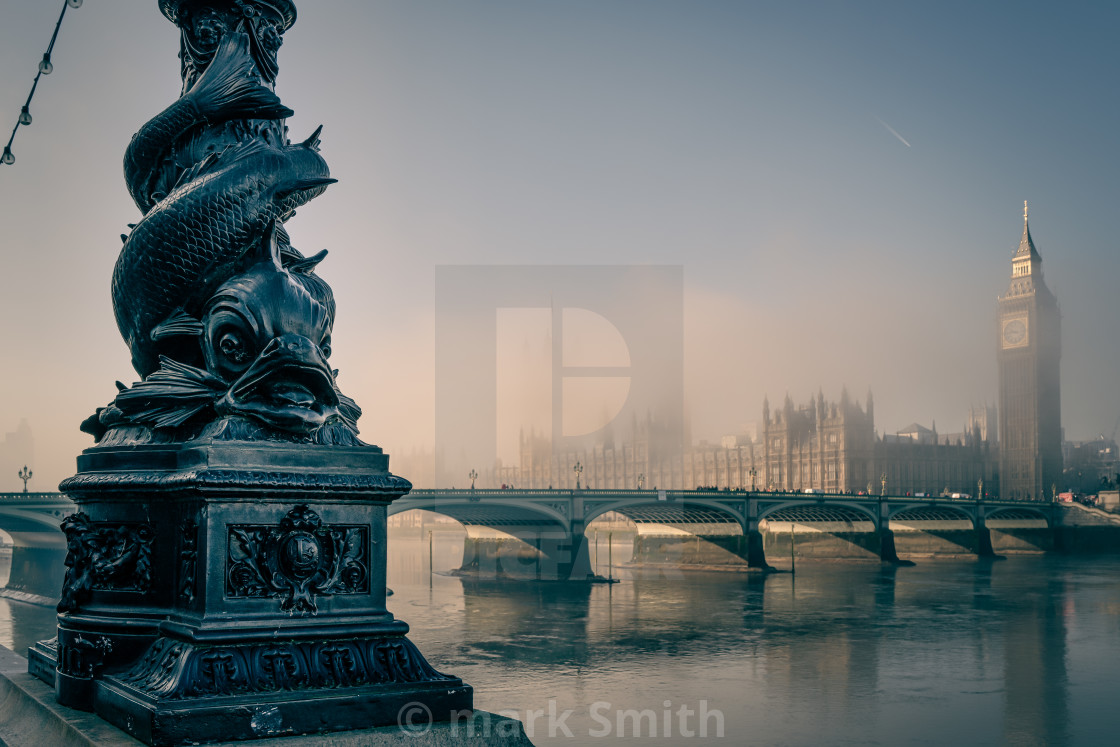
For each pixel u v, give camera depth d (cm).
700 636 3888
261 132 404
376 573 339
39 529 4306
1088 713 2580
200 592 310
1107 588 6300
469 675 2591
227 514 315
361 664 321
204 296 369
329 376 354
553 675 2680
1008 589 6231
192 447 330
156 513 346
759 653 3488
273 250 369
